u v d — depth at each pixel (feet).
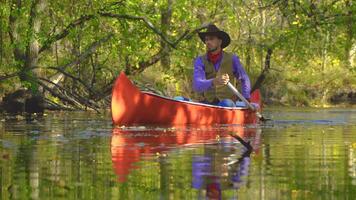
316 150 25.95
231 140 30.86
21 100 63.93
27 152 25.22
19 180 17.92
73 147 27.43
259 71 103.81
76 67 77.15
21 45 63.05
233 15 82.12
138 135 34.42
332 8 72.54
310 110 79.05
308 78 110.73
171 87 92.63
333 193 15.87
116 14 69.36
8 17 65.16
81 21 68.59
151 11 74.74
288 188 16.58
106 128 40.52
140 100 43.88
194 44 73.82
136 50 72.79
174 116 44.21
